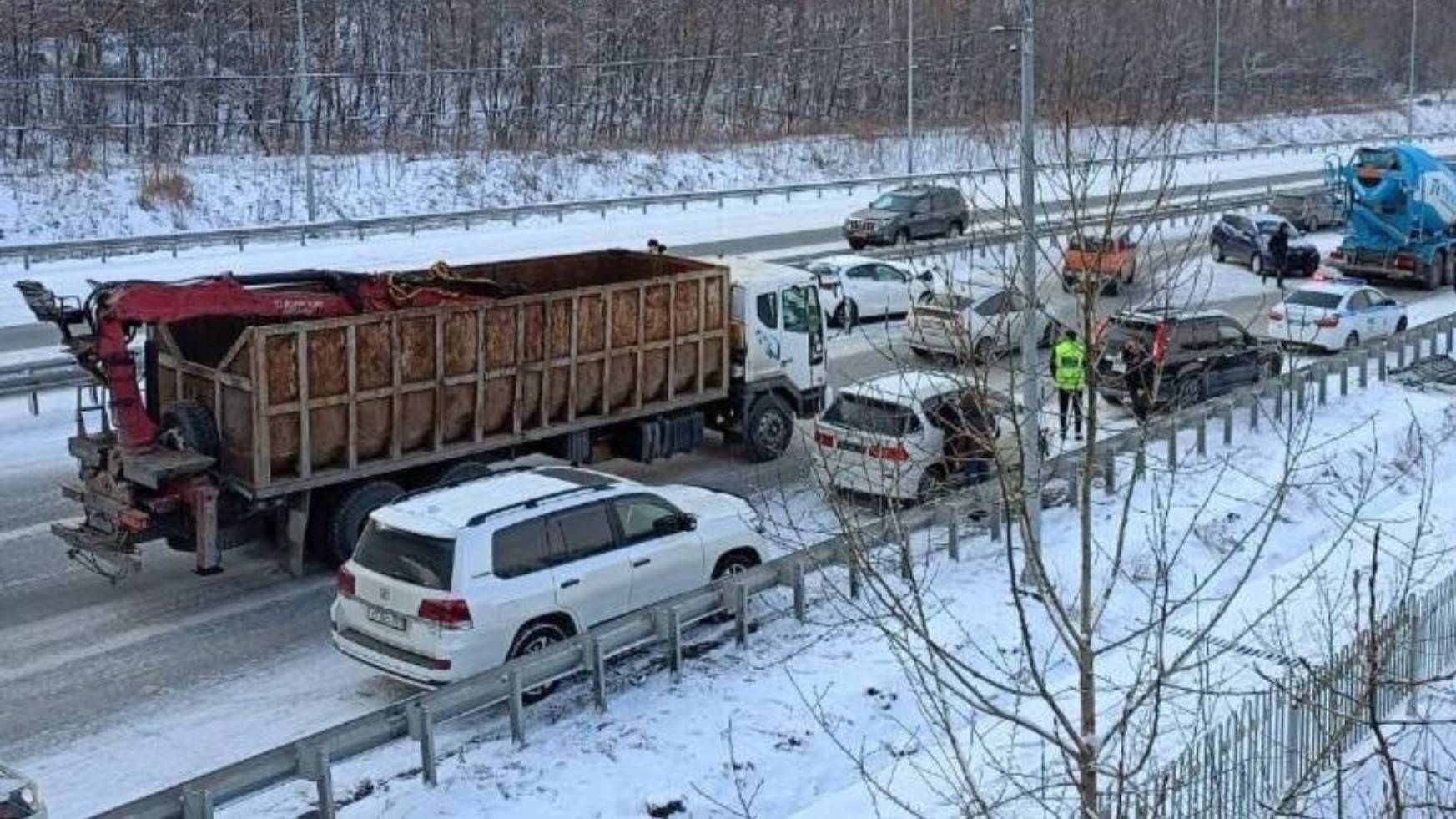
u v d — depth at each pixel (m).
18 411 24.08
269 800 12.14
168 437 16.70
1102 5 67.44
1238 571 17.62
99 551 16.44
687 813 11.84
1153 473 19.94
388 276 19.12
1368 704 8.29
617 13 68.44
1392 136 84.56
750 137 65.56
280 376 16.34
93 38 59.59
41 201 44.44
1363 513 20.00
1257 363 26.05
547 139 62.53
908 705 13.85
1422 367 28.19
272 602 16.44
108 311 16.39
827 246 41.81
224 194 48.09
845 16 75.19
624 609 14.55
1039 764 12.29
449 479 17.84
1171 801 10.18
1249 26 92.75
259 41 62.62
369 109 63.91
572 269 22.67
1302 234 45.03
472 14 66.12
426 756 12.09
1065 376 21.66
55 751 13.00
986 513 18.88
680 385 20.81
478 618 13.30
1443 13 104.00
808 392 22.64
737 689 14.00
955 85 72.88
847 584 16.55
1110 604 16.22
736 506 15.98
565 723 13.28
